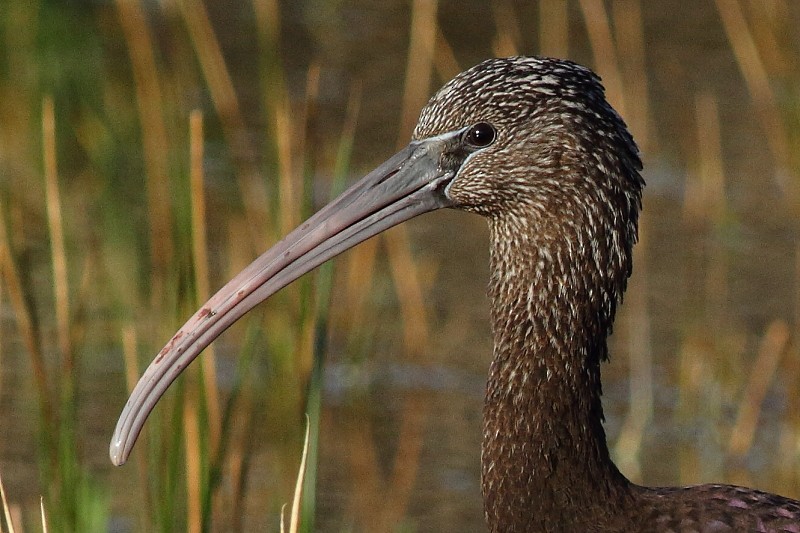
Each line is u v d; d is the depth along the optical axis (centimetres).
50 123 1052
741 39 1870
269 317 1288
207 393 1032
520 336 815
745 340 1392
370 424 1277
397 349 1379
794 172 1630
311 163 1117
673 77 1912
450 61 1859
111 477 1176
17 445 1191
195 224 1012
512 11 2067
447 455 1234
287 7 2083
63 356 1036
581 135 793
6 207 1173
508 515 819
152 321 1350
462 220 1620
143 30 1739
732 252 1548
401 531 1127
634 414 1297
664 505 798
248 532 1095
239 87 1834
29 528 1088
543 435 810
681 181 1684
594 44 1773
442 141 814
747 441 1265
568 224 799
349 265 1502
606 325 820
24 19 1902
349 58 1934
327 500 1170
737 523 786
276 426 1225
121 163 1664
